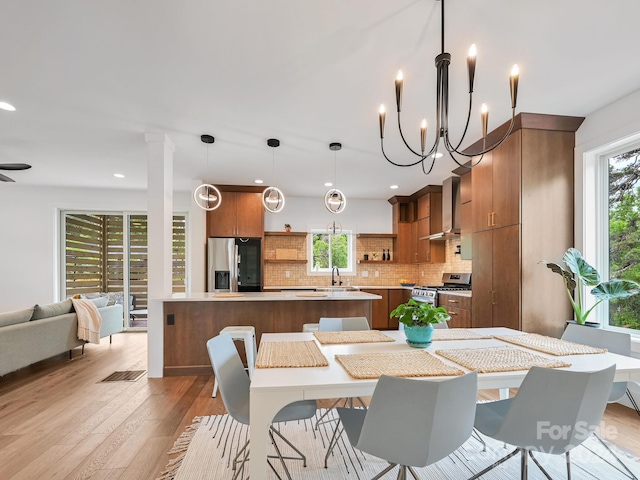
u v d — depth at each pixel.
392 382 1.21
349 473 1.90
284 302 3.86
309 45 2.08
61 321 3.96
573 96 2.74
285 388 1.38
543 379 1.33
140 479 1.84
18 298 5.77
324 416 2.53
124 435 2.32
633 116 2.69
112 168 4.71
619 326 2.98
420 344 1.98
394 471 1.92
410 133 3.48
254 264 5.80
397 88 1.68
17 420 2.55
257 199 5.87
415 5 1.75
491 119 3.17
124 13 1.79
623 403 2.77
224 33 1.96
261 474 1.37
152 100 2.78
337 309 3.94
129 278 6.20
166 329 3.65
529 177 3.12
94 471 1.91
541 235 3.13
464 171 4.64
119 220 6.23
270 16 1.82
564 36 2.00
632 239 2.86
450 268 5.76
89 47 2.08
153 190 3.48
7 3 1.71
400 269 6.84
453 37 2.01
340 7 1.76
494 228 3.47
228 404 1.72
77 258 6.11
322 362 1.66
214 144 3.77
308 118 3.13
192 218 5.43
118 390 3.18
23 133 3.45
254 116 3.09
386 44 2.07
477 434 2.32
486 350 1.90
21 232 5.81
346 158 4.28
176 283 6.28
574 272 2.76
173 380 3.47
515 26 1.91
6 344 3.18
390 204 6.87
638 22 1.88
